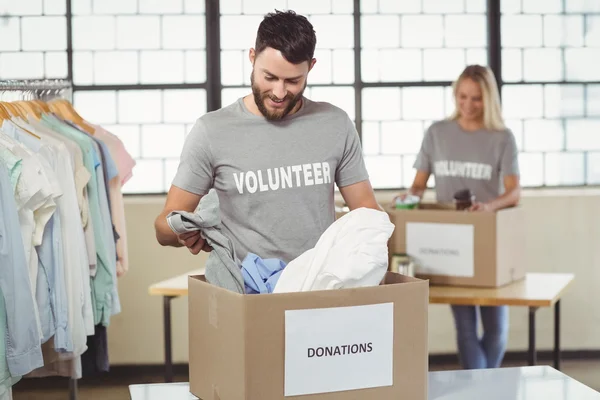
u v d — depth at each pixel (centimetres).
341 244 175
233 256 185
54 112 367
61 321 295
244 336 164
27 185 273
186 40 548
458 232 371
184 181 221
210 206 185
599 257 554
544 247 552
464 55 563
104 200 347
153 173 551
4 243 254
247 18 548
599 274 555
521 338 554
